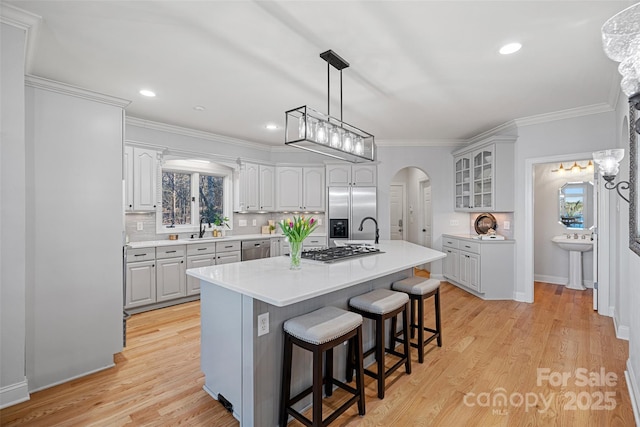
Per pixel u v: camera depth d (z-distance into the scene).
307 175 5.72
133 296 3.72
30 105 2.10
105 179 2.44
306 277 1.96
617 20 0.90
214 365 2.06
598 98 3.36
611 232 3.57
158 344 2.91
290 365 1.81
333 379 2.03
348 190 5.37
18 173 1.89
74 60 2.56
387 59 2.52
